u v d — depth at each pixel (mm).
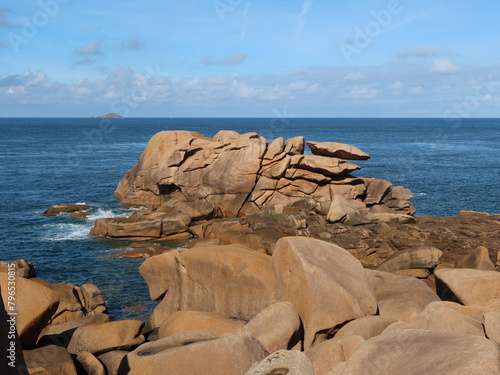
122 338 13008
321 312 12422
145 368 9898
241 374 9289
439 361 6016
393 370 6234
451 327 9523
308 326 12516
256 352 9781
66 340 14898
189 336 11039
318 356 9562
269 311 12070
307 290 12758
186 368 9547
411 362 6227
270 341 11109
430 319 10008
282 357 7258
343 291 12672
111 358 11875
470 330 9336
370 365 6465
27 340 11281
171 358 9727
